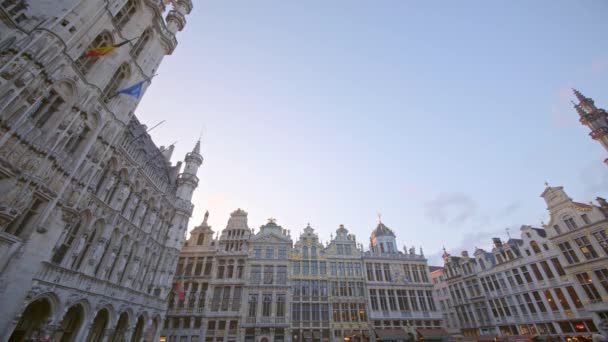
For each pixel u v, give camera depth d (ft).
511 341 127.44
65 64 59.31
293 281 143.84
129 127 94.84
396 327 138.62
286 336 127.03
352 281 148.97
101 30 70.79
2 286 51.49
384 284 149.79
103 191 80.89
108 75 74.64
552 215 140.46
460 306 185.68
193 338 123.54
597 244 121.49
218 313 128.36
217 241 150.41
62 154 62.69
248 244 151.12
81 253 75.05
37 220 57.31
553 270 135.44
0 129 47.57
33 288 57.72
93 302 75.87
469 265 183.32
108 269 85.10
